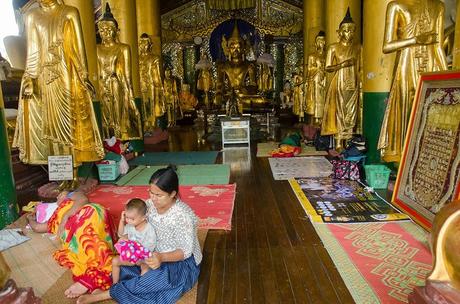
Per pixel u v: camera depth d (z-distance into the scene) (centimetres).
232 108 1034
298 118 1230
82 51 464
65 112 461
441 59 418
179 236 246
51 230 329
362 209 391
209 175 565
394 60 483
